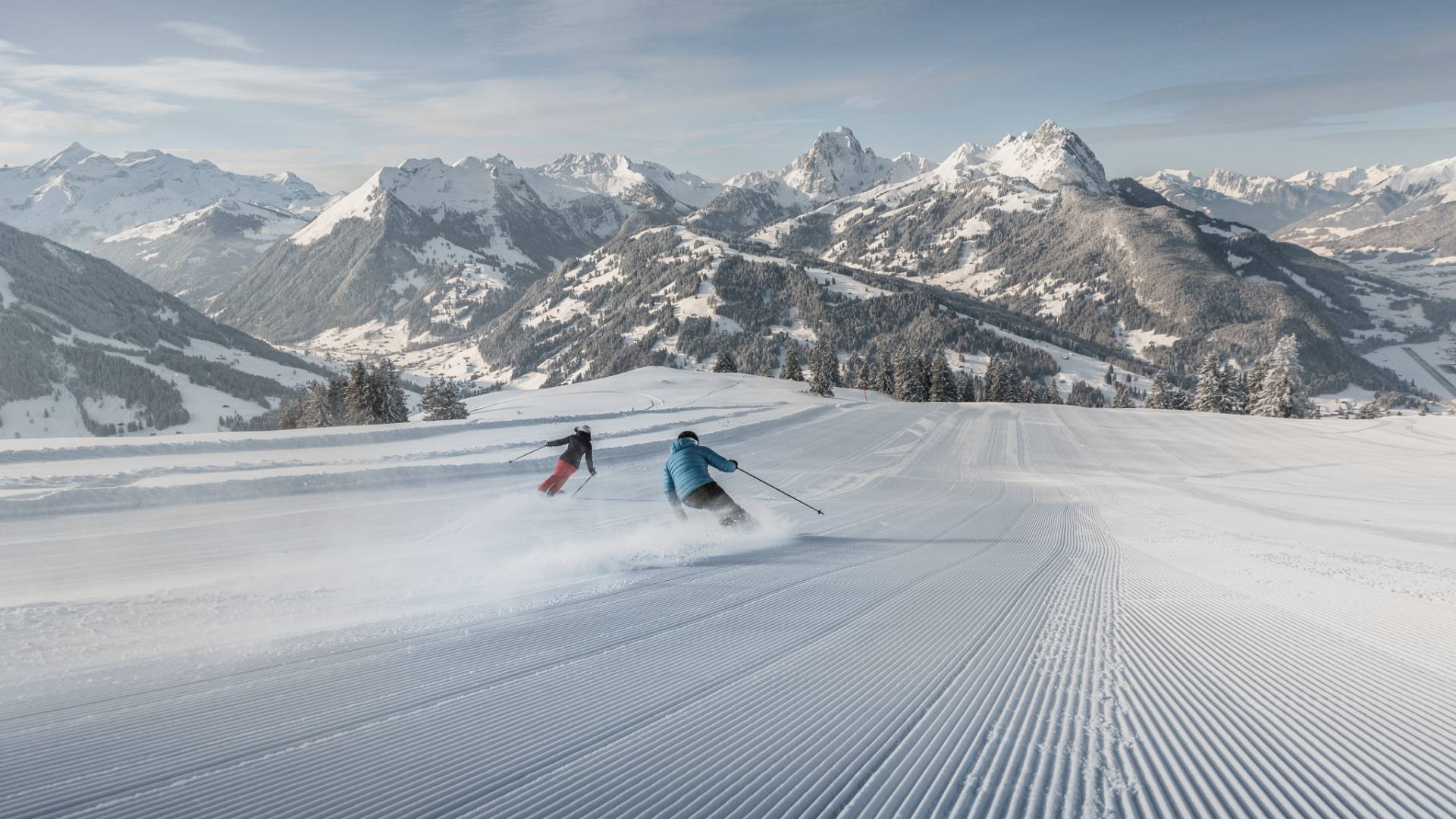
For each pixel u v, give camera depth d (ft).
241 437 59.16
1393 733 7.54
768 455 75.51
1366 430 125.80
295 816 5.40
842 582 16.84
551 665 9.74
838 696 8.64
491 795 5.85
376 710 7.91
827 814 5.58
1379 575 19.47
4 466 42.14
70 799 5.64
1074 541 27.76
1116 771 6.51
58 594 16.47
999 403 173.68
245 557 22.21
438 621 12.43
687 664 9.84
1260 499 51.08
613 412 107.04
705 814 5.53
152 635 11.39
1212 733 7.52
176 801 5.67
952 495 49.44
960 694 8.76
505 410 134.41
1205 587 17.29
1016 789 6.12
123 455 49.03
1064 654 10.82
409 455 54.65
